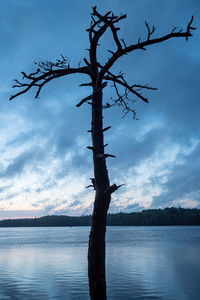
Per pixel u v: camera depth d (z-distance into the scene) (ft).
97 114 25.36
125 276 88.58
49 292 68.90
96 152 24.79
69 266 113.80
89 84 26.16
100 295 22.81
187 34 22.52
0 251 190.80
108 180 24.47
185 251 176.35
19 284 78.28
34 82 25.58
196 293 66.59
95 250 23.22
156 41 22.93
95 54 26.05
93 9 23.09
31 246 244.22
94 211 23.66
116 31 22.98
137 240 325.62
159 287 72.74
